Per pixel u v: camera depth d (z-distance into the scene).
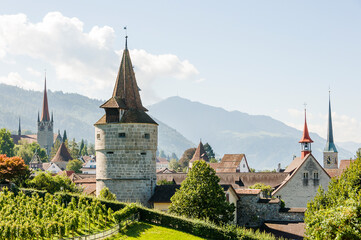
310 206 62.59
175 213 71.62
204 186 71.62
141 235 63.31
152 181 82.56
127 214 66.69
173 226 67.88
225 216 72.12
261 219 81.94
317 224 44.28
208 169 73.00
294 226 77.12
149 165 82.19
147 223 69.00
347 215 41.22
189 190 72.06
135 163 81.25
